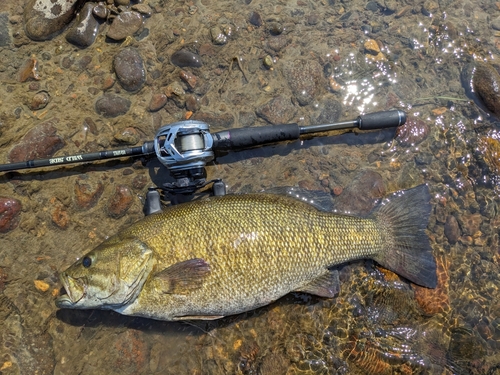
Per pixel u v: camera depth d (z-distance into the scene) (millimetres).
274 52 466
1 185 417
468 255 454
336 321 426
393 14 487
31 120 428
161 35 453
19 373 391
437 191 459
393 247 412
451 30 486
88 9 438
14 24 435
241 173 448
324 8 481
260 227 369
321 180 454
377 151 461
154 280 364
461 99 476
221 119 449
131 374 404
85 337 406
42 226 418
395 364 422
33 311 405
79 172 428
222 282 365
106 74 440
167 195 434
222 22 464
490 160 465
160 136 381
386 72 475
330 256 387
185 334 414
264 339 417
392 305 433
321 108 462
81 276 365
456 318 438
